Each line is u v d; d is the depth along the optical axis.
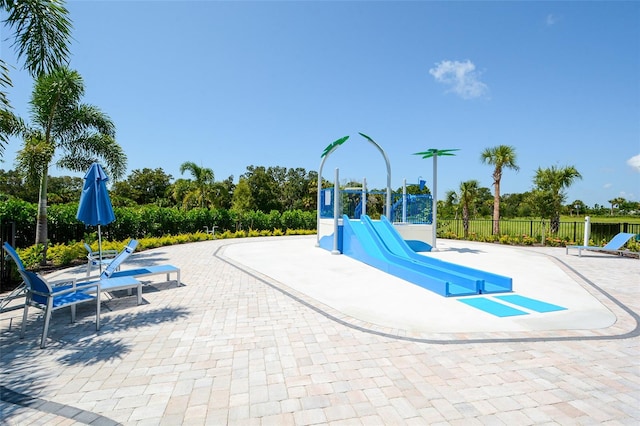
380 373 3.43
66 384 3.20
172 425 2.57
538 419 2.66
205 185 24.64
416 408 2.81
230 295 6.67
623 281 8.15
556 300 6.37
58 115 10.80
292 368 3.54
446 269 9.37
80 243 11.98
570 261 11.35
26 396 2.98
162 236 18.38
